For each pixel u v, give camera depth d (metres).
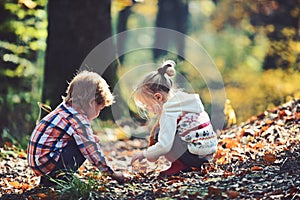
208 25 28.34
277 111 9.24
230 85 23.81
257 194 5.09
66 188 5.48
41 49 14.12
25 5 12.76
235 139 8.17
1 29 13.41
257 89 21.06
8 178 6.83
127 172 7.18
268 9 22.11
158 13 27.84
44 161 5.95
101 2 12.23
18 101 11.98
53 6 12.12
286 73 20.62
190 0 28.33
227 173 5.93
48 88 12.02
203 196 5.11
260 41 24.66
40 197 5.52
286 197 4.89
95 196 5.41
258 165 6.14
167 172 6.31
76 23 12.12
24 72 13.42
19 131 11.06
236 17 25.14
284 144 7.14
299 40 21.16
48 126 6.00
